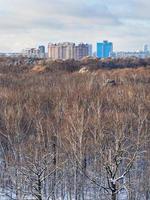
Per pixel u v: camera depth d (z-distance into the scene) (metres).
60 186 36.97
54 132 36.78
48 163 30.98
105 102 47.81
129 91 51.59
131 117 37.28
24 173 28.27
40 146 32.66
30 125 40.25
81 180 35.16
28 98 50.50
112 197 25.84
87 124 35.44
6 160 34.06
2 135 38.03
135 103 44.03
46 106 48.12
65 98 48.38
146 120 37.53
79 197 35.12
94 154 33.31
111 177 25.83
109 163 25.83
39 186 26.86
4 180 34.97
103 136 32.97
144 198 35.28
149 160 35.56
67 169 35.62
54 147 35.53
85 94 51.41
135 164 33.53
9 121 38.28
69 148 35.06
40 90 56.09
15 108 44.44
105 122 36.91
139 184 34.50
